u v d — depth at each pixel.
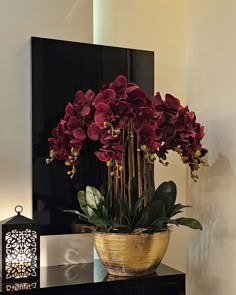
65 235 1.70
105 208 1.46
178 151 1.45
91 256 1.74
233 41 1.66
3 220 1.52
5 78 1.63
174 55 1.97
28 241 1.45
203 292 1.82
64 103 1.70
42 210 1.65
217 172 1.75
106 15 1.86
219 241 1.73
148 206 1.44
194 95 1.92
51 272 1.56
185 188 1.97
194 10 1.93
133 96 1.39
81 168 1.71
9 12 1.64
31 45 1.66
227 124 1.69
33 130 1.65
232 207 1.65
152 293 1.45
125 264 1.43
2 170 1.61
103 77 1.77
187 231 1.95
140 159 1.47
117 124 1.36
